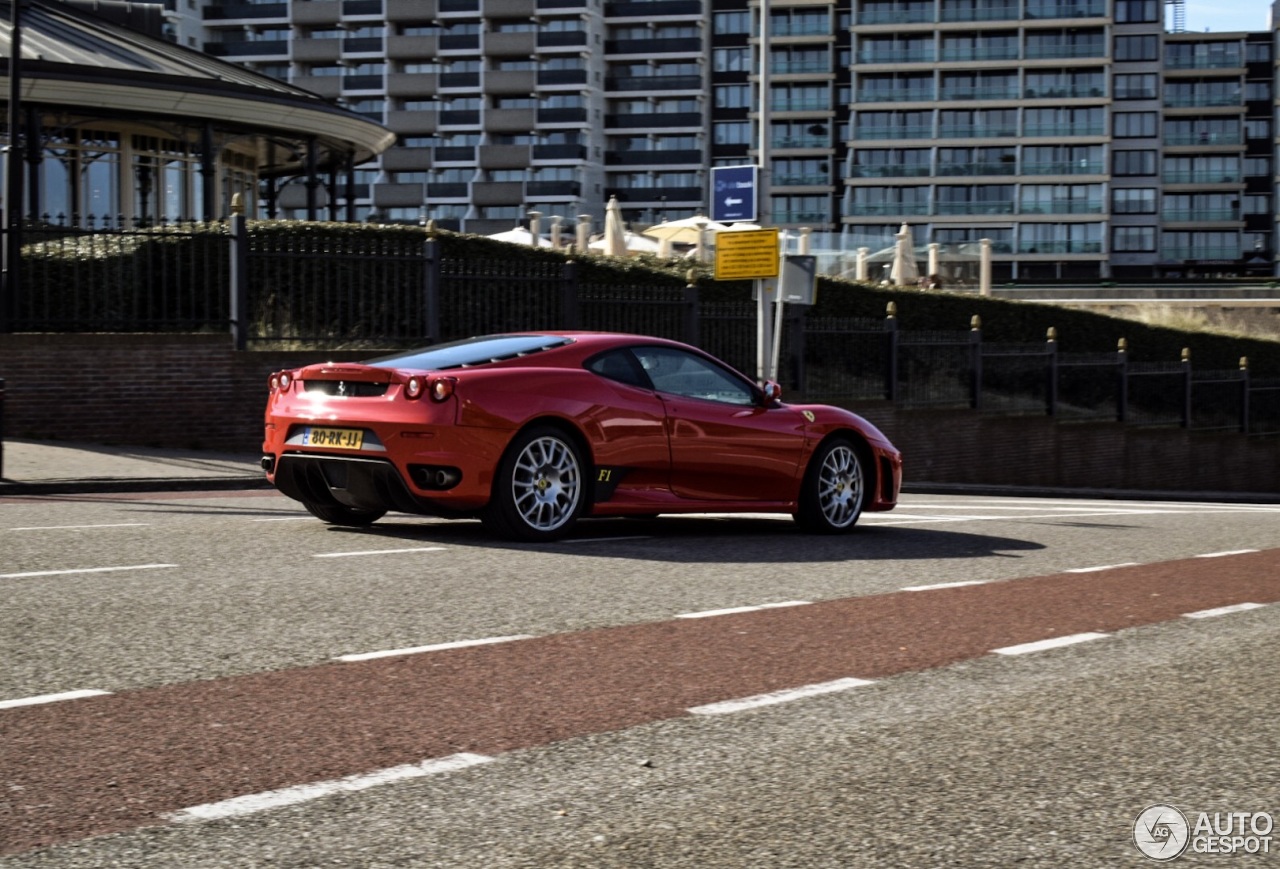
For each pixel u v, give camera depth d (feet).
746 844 11.73
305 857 11.20
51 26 92.99
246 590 23.38
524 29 311.27
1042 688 17.81
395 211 311.06
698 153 313.73
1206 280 181.57
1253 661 19.77
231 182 114.32
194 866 10.96
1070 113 286.46
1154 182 298.76
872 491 36.45
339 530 32.09
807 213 304.09
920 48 291.79
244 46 314.55
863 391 78.18
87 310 57.00
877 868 11.23
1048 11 286.25
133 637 19.39
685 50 311.68
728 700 16.72
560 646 19.56
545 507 30.66
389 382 29.45
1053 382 89.30
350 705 16.03
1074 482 91.45
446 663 18.30
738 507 33.45
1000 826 12.35
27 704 15.71
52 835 11.59
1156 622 22.80
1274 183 306.55
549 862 11.19
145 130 101.65
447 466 29.01
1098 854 11.71
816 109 302.86
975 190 288.71
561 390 30.58
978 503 53.01
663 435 31.99
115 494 42.14
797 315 74.18
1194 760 14.64
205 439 54.85
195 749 14.14
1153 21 296.10
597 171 315.37
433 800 12.73
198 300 57.52
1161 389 101.76
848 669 18.61
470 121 310.45
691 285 70.28
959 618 22.68
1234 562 31.37
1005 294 174.19
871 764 14.20
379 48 311.27
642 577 26.03
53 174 97.09
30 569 25.07
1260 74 307.37
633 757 14.25
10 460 45.98
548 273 64.59
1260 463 110.52
